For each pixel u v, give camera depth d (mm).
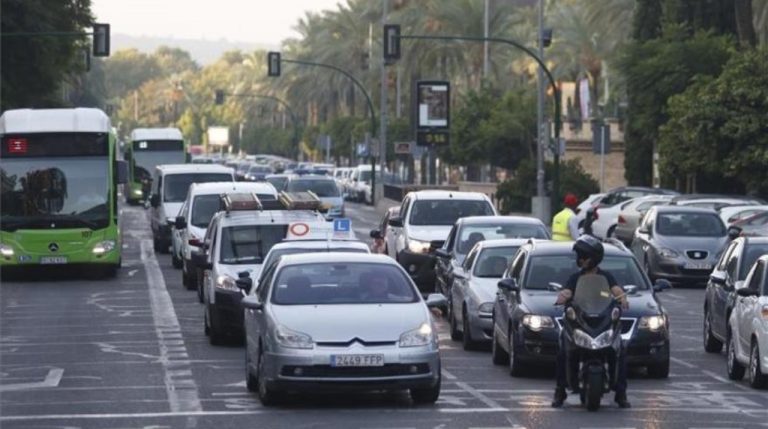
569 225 79312
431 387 44406
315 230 66688
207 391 48969
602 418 42750
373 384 43281
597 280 44406
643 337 51062
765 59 137000
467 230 74875
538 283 53469
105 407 45406
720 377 53062
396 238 93250
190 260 90438
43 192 97438
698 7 167000
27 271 106125
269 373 43844
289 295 46062
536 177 171000
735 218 110125
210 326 63625
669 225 99062
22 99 164750
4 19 158500
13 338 66562
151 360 58062
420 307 45594
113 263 98938
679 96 144625
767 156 134875
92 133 97812
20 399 47469
